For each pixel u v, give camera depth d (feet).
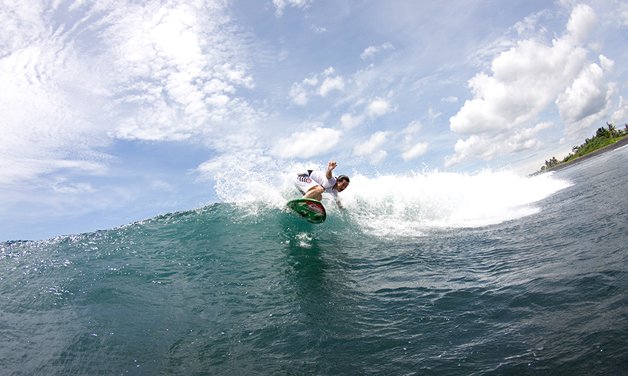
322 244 17.53
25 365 8.12
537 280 9.34
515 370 5.70
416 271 12.55
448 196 26.66
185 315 10.31
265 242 17.79
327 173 20.27
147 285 12.84
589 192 24.52
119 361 8.09
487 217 22.09
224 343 8.54
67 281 13.44
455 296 9.52
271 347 8.11
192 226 20.79
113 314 10.63
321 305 10.29
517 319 7.48
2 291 12.77
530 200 27.17
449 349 6.87
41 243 18.61
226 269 14.21
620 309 6.71
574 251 11.21
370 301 10.16
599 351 5.59
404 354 7.02
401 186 26.73
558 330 6.59
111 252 16.93
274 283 12.55
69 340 9.16
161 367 7.72
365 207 23.66
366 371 6.63
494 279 10.28
